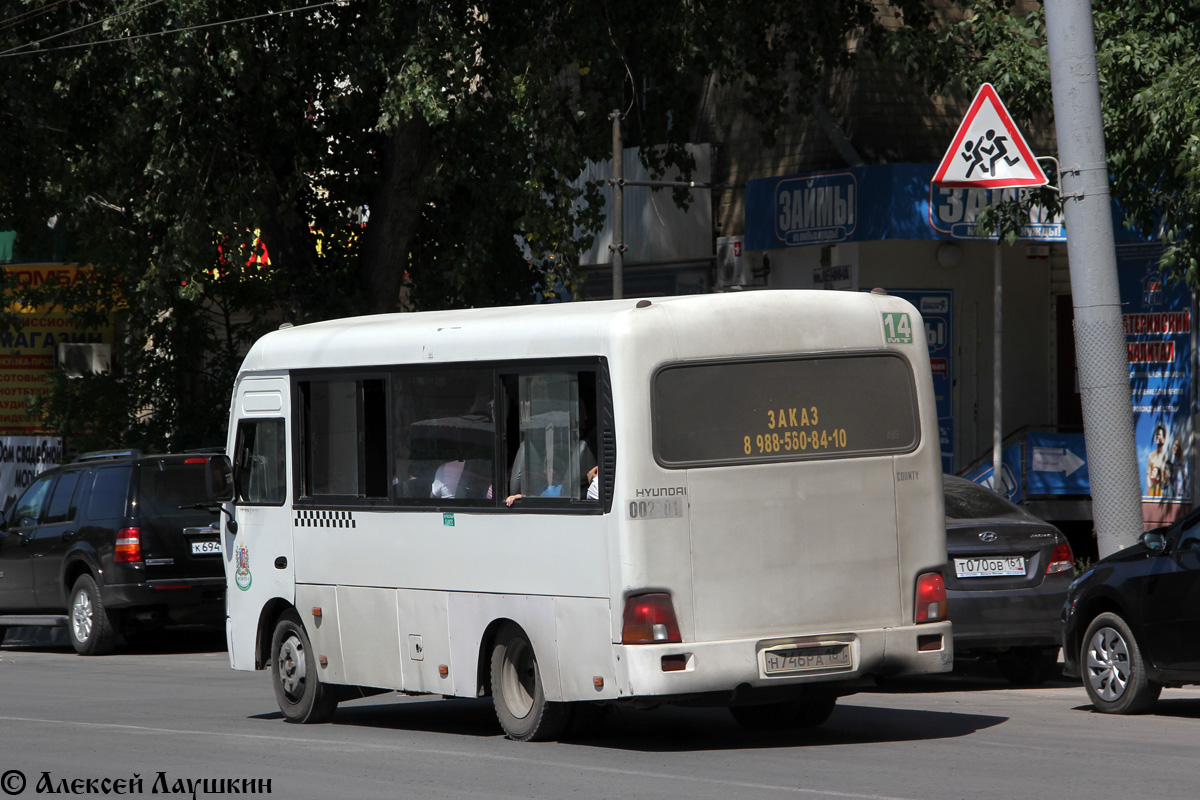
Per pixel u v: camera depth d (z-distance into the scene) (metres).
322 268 46.12
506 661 21.67
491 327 21.77
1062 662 30.84
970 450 46.75
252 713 26.61
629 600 19.61
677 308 20.17
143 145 42.97
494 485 21.52
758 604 19.98
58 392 55.34
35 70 43.00
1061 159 28.69
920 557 20.98
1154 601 22.95
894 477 20.88
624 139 53.06
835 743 21.20
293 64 40.75
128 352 56.22
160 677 33.44
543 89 42.75
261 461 25.73
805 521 20.31
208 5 38.62
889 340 21.11
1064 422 47.47
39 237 54.44
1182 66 30.55
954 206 43.03
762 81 48.22
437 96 38.56
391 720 25.36
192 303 53.31
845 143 47.12
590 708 21.23
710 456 19.97
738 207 51.47
